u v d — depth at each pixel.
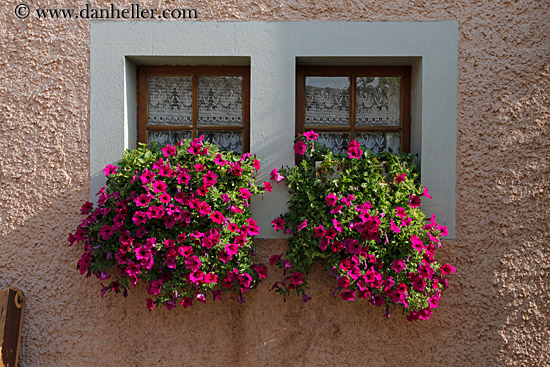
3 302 2.62
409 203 2.71
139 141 3.05
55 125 2.84
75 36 2.84
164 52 2.84
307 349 2.83
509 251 2.85
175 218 2.53
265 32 2.84
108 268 2.68
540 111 2.85
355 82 3.10
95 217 2.62
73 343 2.82
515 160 2.85
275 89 2.84
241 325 2.83
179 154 2.70
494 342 2.84
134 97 3.02
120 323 2.82
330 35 2.84
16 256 2.83
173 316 2.83
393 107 3.10
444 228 2.71
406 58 2.91
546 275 2.85
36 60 2.83
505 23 2.85
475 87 2.85
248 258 2.69
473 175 2.86
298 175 2.76
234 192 2.67
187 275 2.57
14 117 2.83
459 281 2.85
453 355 2.85
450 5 2.85
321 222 2.69
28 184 2.84
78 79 2.84
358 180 2.73
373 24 2.84
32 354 2.81
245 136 3.06
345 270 2.55
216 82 3.08
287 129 2.84
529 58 2.85
